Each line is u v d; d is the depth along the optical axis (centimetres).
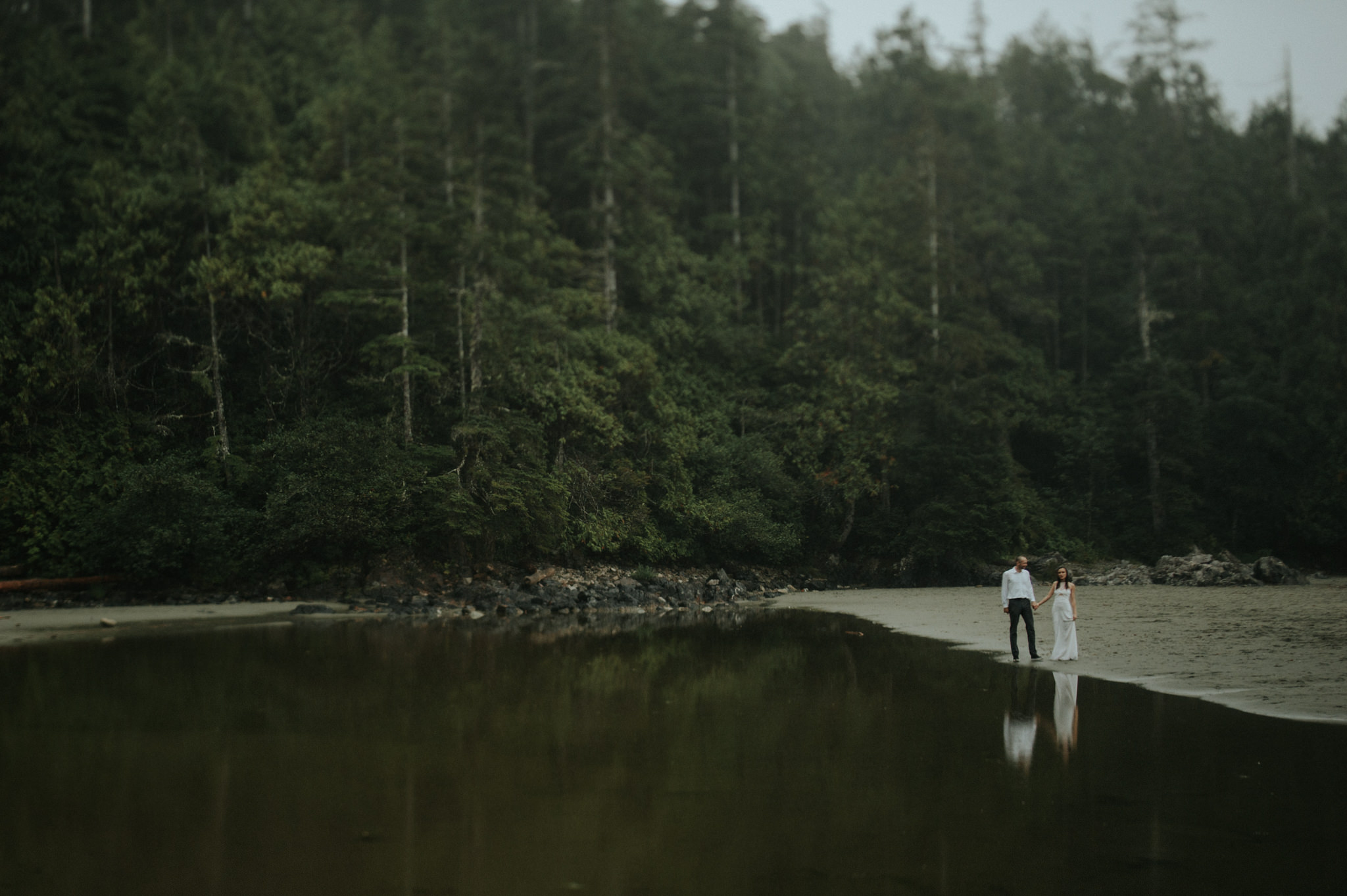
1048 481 4422
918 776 720
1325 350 4241
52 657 1405
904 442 3650
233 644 1593
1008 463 3684
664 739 851
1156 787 693
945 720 940
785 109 5459
